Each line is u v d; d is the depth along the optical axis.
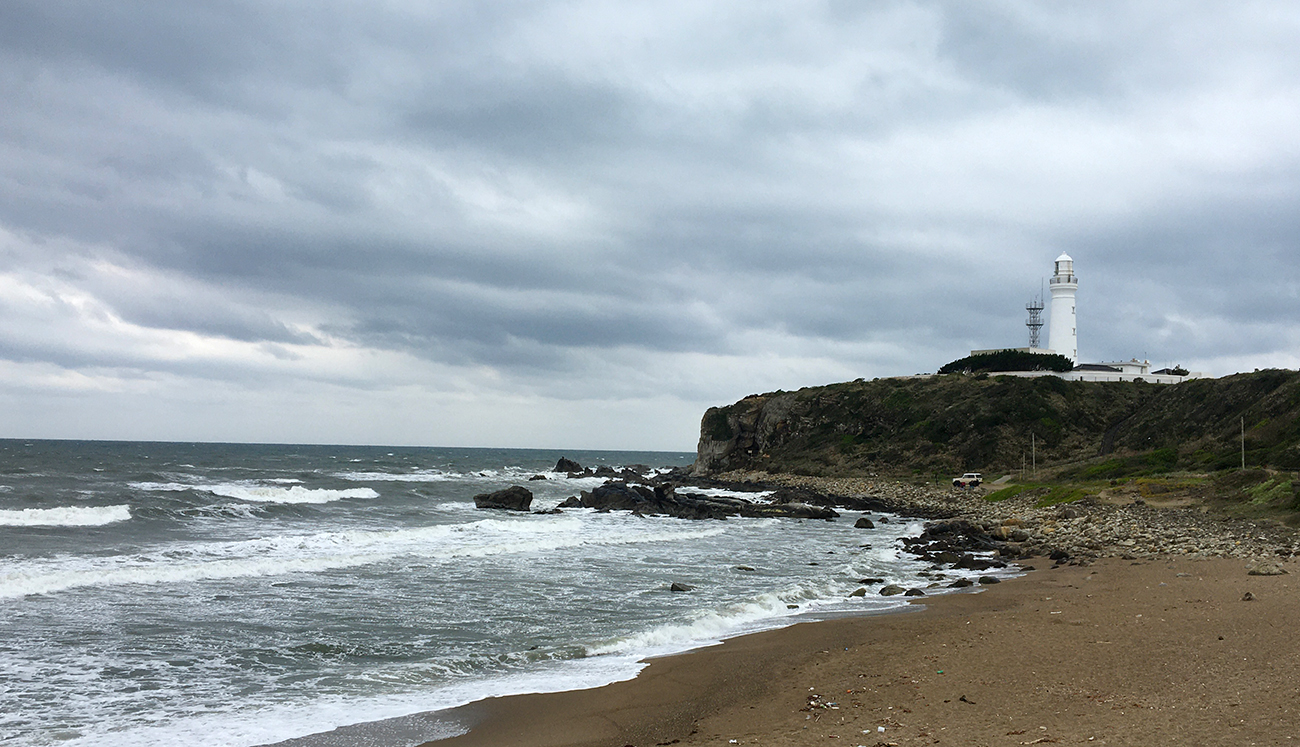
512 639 16.62
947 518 51.72
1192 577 22.19
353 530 35.28
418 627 17.50
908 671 13.20
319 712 11.77
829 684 12.62
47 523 32.72
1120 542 31.98
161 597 19.53
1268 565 22.59
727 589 23.19
